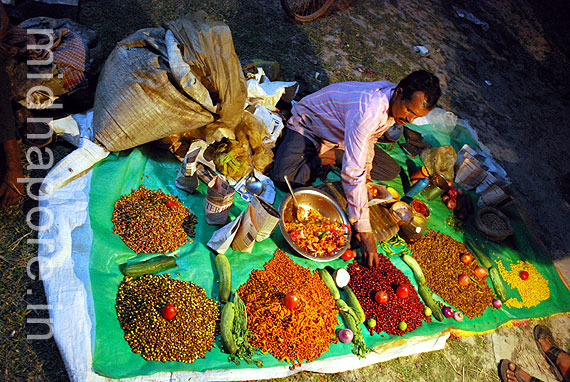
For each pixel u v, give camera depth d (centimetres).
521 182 640
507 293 484
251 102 464
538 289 508
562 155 727
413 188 494
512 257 520
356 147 378
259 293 359
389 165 493
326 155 466
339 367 353
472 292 458
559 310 507
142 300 320
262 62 523
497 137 694
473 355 427
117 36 503
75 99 407
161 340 305
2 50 348
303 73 593
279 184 443
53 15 462
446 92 726
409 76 359
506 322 461
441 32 853
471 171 543
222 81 375
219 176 405
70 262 319
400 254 451
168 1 577
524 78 862
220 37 364
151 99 371
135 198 382
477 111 723
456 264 471
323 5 691
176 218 382
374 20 773
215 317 337
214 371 310
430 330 407
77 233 336
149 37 382
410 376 387
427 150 549
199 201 413
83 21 501
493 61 858
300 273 389
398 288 405
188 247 376
